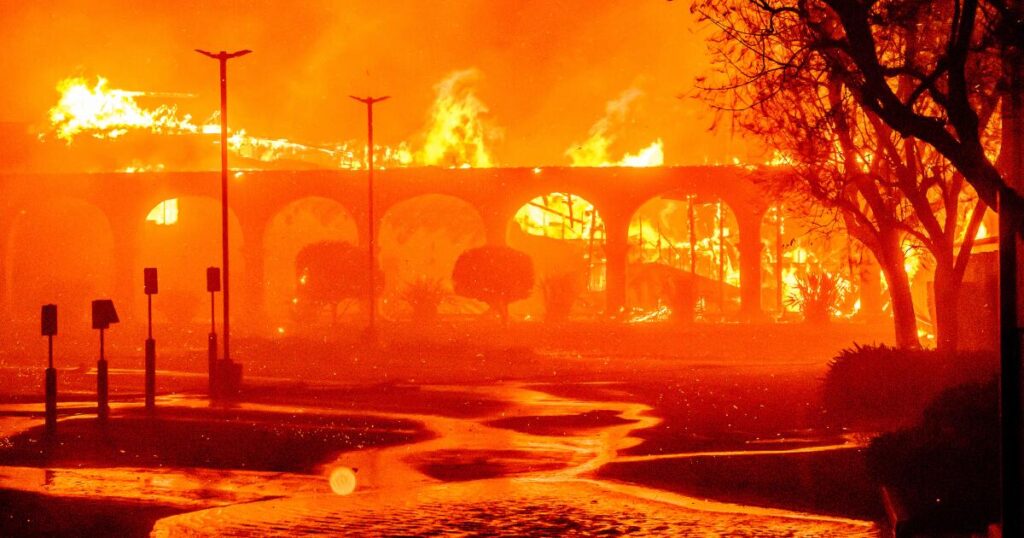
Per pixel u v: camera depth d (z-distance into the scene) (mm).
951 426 13117
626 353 44312
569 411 22422
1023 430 7551
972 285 27516
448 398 25297
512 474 14430
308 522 10953
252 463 15266
